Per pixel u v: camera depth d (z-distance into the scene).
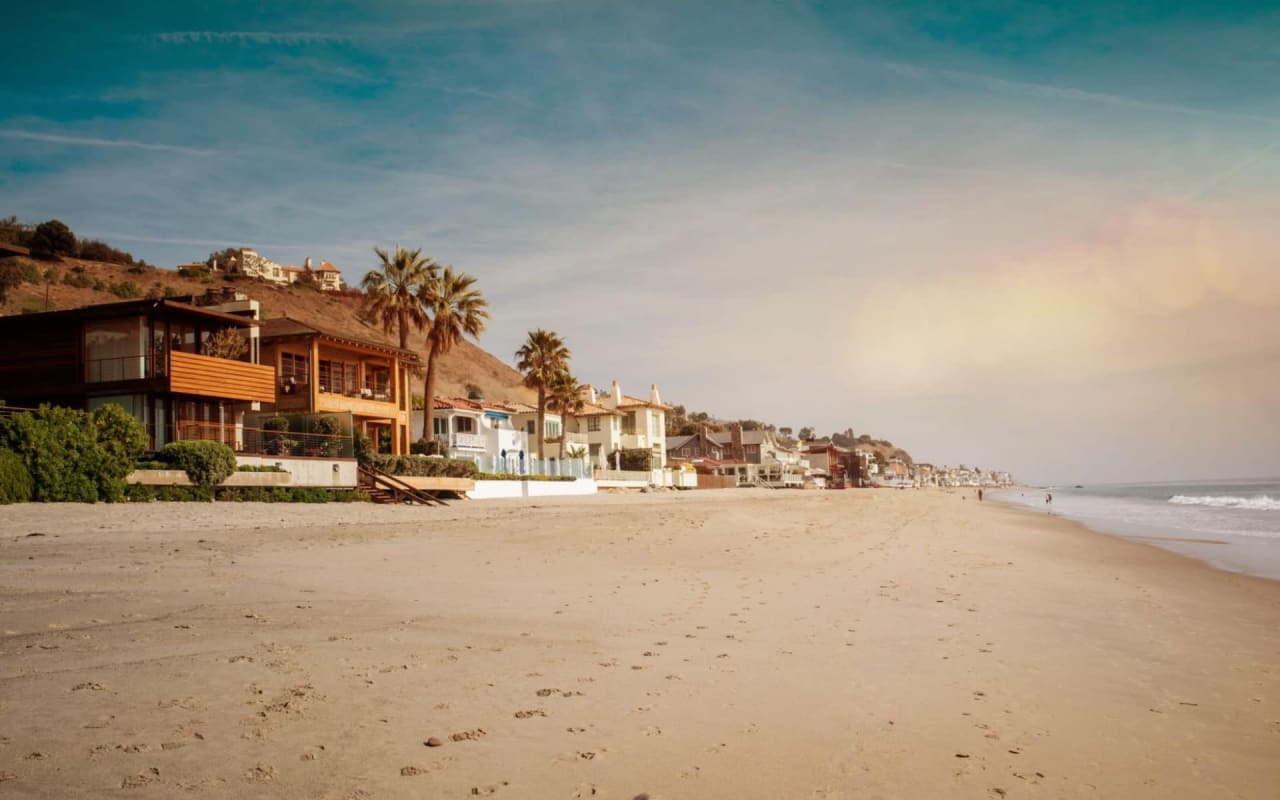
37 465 21.53
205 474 26.78
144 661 7.30
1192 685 8.28
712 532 25.77
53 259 98.88
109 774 4.71
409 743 5.56
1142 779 5.61
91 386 32.03
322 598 11.30
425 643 8.76
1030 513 58.25
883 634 10.32
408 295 50.28
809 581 15.39
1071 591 15.32
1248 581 18.17
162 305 32.22
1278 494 124.69
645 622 10.75
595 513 32.19
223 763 4.98
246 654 7.77
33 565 12.40
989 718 6.86
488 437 63.41
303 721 5.88
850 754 5.83
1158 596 15.18
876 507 52.25
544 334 68.19
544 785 4.96
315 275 148.75
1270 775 5.75
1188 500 95.62
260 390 35.16
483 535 21.91
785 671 8.21
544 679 7.52
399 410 48.44
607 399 93.81
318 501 31.91
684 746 5.84
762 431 141.62
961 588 15.00
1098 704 7.45
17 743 5.13
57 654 7.39
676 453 133.25
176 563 13.65
